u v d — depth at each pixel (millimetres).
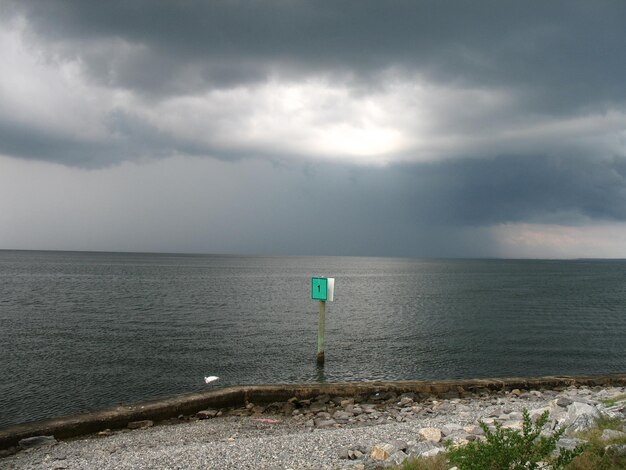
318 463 10352
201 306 50219
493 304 57719
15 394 19688
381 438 11914
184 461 10820
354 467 9719
